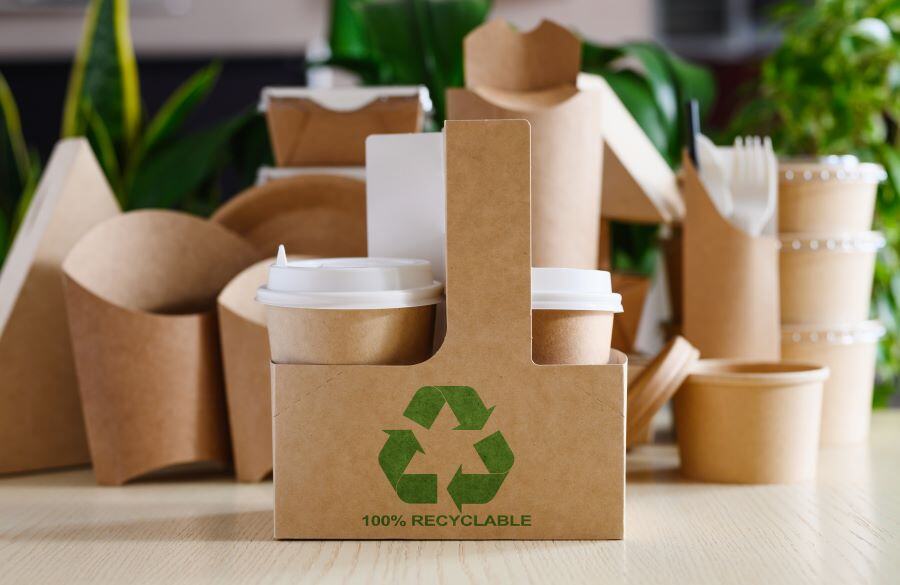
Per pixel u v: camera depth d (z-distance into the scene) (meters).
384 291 0.57
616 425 0.59
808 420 0.75
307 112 0.87
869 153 1.15
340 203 0.86
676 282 0.97
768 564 0.54
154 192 1.24
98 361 0.77
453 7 1.27
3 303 0.85
